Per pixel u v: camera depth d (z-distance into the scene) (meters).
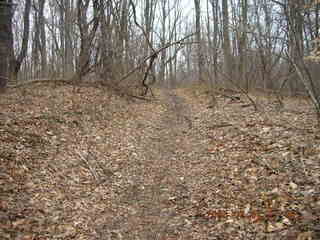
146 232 5.10
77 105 12.12
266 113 11.66
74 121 10.32
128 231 5.15
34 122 9.24
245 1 19.44
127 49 18.64
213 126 10.78
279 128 9.08
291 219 4.71
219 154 8.10
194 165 7.72
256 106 12.93
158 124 12.14
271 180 6.06
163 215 5.60
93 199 6.21
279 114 11.29
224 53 21.31
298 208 4.93
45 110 10.66
